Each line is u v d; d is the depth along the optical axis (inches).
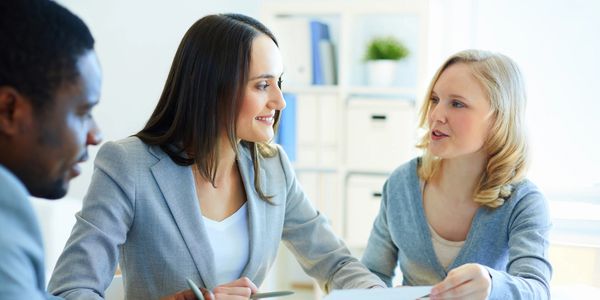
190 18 108.3
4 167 28.2
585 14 90.9
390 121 95.6
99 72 31.6
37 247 25.7
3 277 23.5
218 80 46.5
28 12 28.0
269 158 55.5
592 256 75.1
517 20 94.4
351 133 97.5
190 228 48.1
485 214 52.1
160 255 47.5
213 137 47.7
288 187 55.9
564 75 92.7
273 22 101.9
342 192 99.3
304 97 99.6
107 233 45.3
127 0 110.6
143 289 48.4
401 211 55.8
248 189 51.5
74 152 30.3
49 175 29.8
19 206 25.1
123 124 113.4
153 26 110.3
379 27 104.2
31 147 28.6
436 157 55.0
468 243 52.2
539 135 94.4
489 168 51.9
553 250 77.1
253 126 47.9
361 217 98.0
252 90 47.1
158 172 48.0
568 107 93.0
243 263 51.0
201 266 47.8
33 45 27.7
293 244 57.6
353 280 52.6
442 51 98.3
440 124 50.7
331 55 100.9
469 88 49.6
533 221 50.2
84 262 43.7
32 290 24.7
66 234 89.8
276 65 47.9
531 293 43.6
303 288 115.6
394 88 97.2
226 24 47.2
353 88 98.3
